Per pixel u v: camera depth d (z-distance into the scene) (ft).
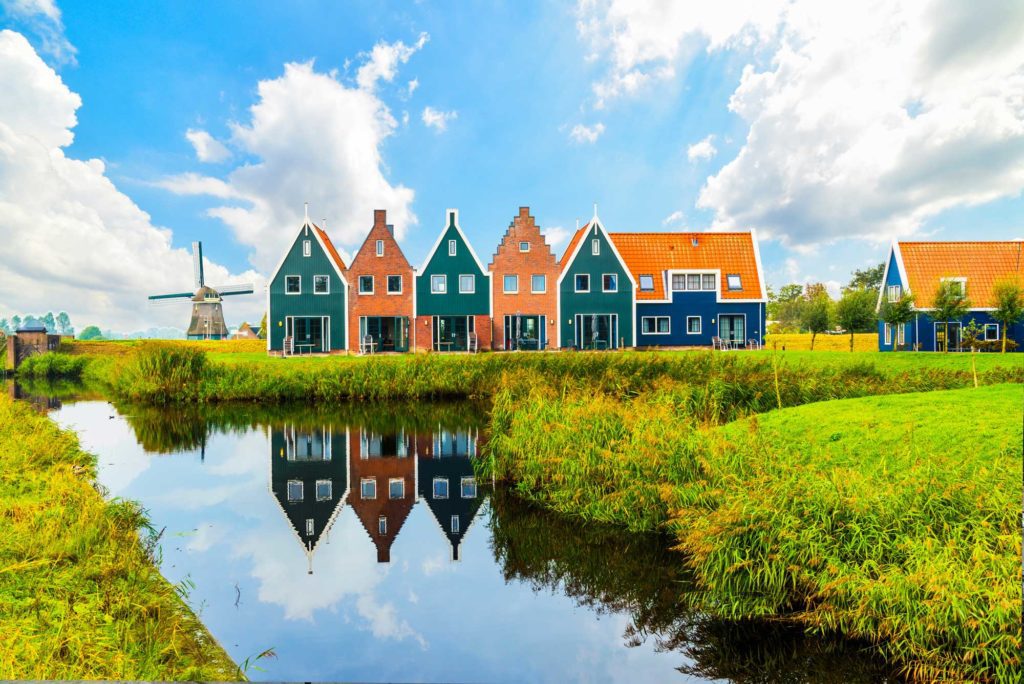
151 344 67.36
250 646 16.03
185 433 47.11
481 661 15.52
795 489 18.12
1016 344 83.82
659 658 15.81
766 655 15.42
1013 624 12.84
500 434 34.14
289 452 41.06
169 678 12.97
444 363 64.59
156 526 26.03
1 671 11.22
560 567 21.81
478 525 26.91
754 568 17.13
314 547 24.22
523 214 99.55
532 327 99.60
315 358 84.94
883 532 16.28
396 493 32.07
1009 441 21.26
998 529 15.47
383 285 98.53
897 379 46.21
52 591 14.55
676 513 22.38
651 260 103.71
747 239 105.91
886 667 14.64
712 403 38.58
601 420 29.43
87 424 50.55
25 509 19.74
